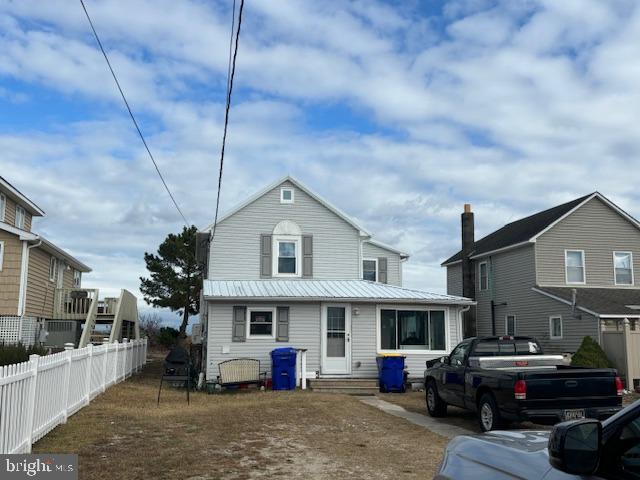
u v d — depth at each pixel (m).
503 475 3.03
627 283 27.72
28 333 22.38
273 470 7.48
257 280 21.70
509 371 9.96
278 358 18.36
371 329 20.17
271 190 22.41
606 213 28.05
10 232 21.86
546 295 26.20
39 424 8.32
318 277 22.22
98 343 22.88
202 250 24.22
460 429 11.41
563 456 2.49
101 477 6.79
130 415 10.97
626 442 2.58
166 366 14.49
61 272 28.11
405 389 18.81
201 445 8.71
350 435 10.18
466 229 32.16
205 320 21.30
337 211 22.62
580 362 20.56
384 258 27.75
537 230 27.52
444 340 20.56
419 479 7.28
